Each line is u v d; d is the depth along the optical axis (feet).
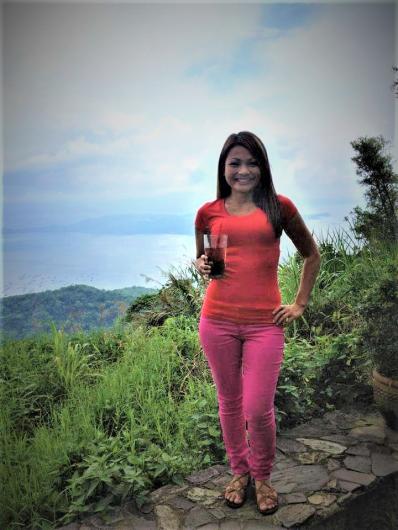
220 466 8.39
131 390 10.64
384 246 12.98
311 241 6.99
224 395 7.23
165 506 7.32
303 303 6.98
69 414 9.80
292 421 10.11
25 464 7.98
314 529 6.91
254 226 6.70
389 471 8.00
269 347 6.77
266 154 6.80
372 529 7.20
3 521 7.22
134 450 8.33
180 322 14.24
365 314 9.57
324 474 7.99
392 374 9.36
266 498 7.10
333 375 11.14
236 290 6.82
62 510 7.33
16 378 11.65
